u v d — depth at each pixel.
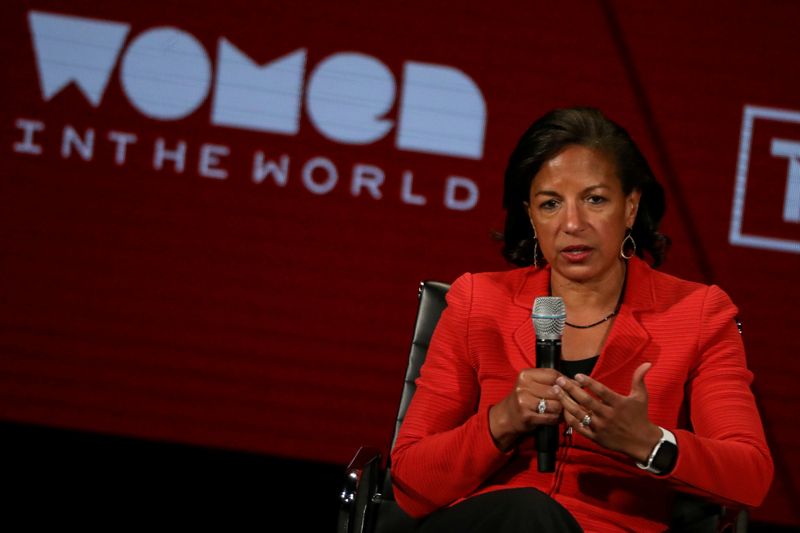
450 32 18.86
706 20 18.69
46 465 18.69
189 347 19.11
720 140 18.67
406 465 8.23
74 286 19.11
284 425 19.11
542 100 18.83
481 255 18.88
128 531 16.20
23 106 19.00
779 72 18.61
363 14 18.84
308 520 17.67
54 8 18.92
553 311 7.50
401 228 18.94
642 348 8.27
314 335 19.08
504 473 8.37
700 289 8.56
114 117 18.97
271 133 18.89
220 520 17.17
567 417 7.29
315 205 18.97
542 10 18.80
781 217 18.61
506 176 8.62
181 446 19.12
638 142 18.77
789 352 18.58
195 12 18.86
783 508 18.50
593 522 7.85
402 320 19.00
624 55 18.75
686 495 8.46
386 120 18.88
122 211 19.03
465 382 8.78
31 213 19.06
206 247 19.05
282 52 18.88
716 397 8.08
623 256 8.47
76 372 19.12
